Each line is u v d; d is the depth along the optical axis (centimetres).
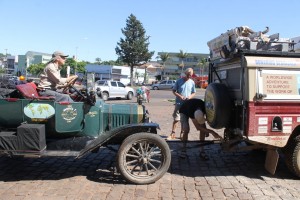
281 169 638
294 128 560
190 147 646
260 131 552
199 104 675
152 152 555
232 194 509
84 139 576
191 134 988
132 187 534
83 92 604
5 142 526
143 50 7869
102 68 5953
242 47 573
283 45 577
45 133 564
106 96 2858
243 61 549
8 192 505
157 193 510
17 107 558
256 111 548
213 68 705
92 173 600
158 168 557
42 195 494
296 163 566
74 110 570
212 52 722
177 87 849
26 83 593
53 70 588
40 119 559
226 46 599
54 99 560
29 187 527
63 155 538
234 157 721
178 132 1036
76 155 539
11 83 680
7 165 643
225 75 646
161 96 3666
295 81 556
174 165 658
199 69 11300
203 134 684
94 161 676
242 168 645
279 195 506
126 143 542
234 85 605
